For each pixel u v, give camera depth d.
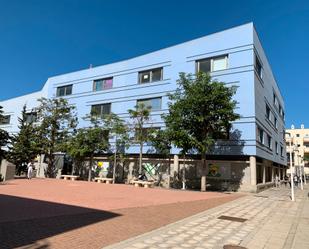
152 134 27.73
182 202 14.97
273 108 37.38
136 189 21.84
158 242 7.19
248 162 25.30
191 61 29.58
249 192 24.53
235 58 27.05
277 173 43.59
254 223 10.44
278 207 15.21
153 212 11.42
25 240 6.61
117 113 34.34
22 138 35.34
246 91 26.12
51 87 41.56
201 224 9.70
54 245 6.35
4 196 14.42
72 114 36.97
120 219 9.66
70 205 12.12
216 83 22.77
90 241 6.84
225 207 14.13
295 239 8.35
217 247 7.09
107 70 36.12
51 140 34.62
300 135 85.06
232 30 27.56
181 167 28.27
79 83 38.59
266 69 32.69
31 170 30.50
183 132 22.08
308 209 14.70
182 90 28.30
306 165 78.81
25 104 41.84
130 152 32.12
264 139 29.88
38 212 10.12
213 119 22.83
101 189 20.47
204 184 23.39
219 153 26.52
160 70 31.91
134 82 33.53
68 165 37.25
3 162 27.75
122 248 6.51
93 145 31.20
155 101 31.78
